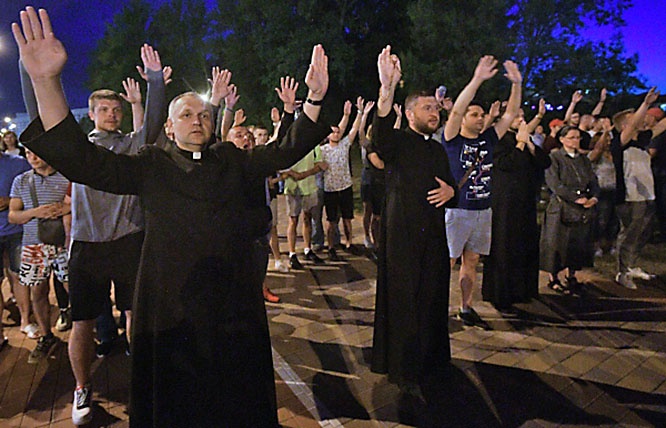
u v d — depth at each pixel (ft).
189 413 6.47
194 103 6.53
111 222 8.98
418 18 42.47
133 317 6.48
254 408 6.81
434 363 10.17
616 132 16.42
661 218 17.21
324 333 12.85
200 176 6.30
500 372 10.50
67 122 5.53
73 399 9.83
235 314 6.52
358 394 9.80
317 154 19.56
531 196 14.20
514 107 11.93
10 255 12.54
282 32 57.98
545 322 13.15
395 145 9.44
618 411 9.03
